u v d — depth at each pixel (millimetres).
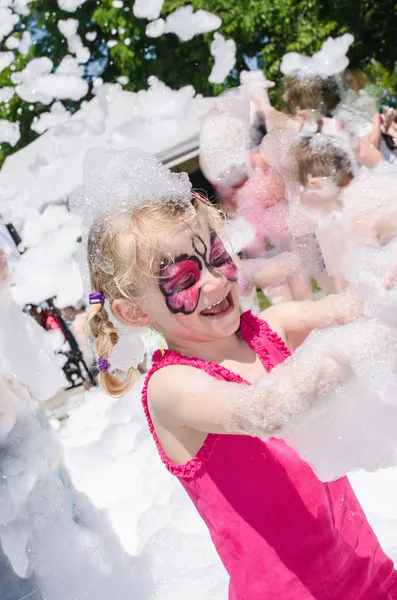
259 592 1603
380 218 2570
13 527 2289
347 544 1657
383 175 2670
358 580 1646
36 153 5539
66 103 9930
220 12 10148
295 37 10180
